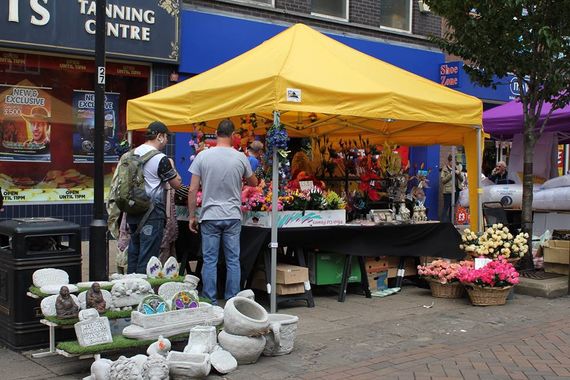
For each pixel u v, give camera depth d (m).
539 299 7.62
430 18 15.41
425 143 9.64
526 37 8.10
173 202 7.22
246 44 12.38
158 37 11.29
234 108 6.63
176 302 4.97
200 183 6.70
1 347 5.25
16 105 10.50
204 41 11.90
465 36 8.44
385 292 7.76
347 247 7.31
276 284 6.86
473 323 6.39
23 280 5.09
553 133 11.59
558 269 8.39
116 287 4.96
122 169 6.14
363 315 6.68
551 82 8.20
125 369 4.16
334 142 9.50
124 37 10.91
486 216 10.70
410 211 8.61
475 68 8.94
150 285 5.20
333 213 7.26
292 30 7.64
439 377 4.70
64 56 10.79
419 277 8.16
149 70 11.55
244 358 4.90
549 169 11.71
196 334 4.79
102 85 5.64
